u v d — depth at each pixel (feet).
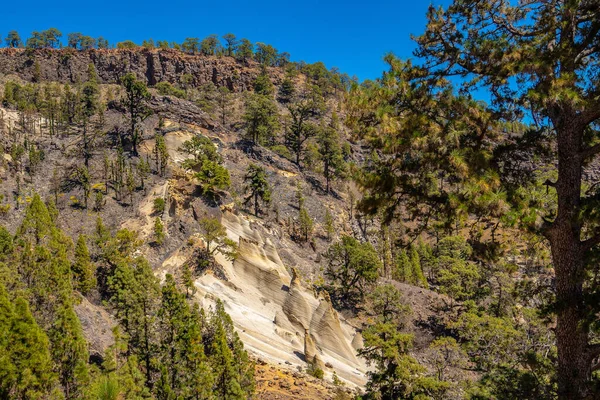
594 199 34.76
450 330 200.75
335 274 232.73
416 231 43.04
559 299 35.55
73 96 435.12
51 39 644.69
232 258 201.05
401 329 198.70
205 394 90.74
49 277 106.01
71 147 309.01
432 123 40.06
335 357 173.68
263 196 281.13
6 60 599.16
